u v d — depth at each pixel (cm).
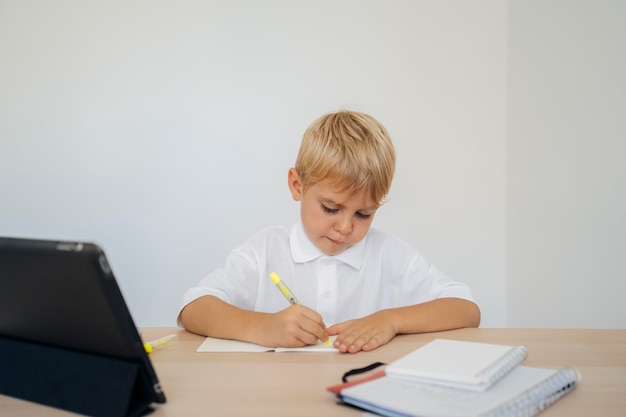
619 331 99
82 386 60
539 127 185
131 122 210
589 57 151
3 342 68
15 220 211
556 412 59
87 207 211
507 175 214
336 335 97
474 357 68
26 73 207
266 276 133
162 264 213
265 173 213
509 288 214
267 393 65
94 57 208
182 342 93
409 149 215
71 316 57
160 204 212
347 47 212
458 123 215
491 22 213
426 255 217
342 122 115
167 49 209
